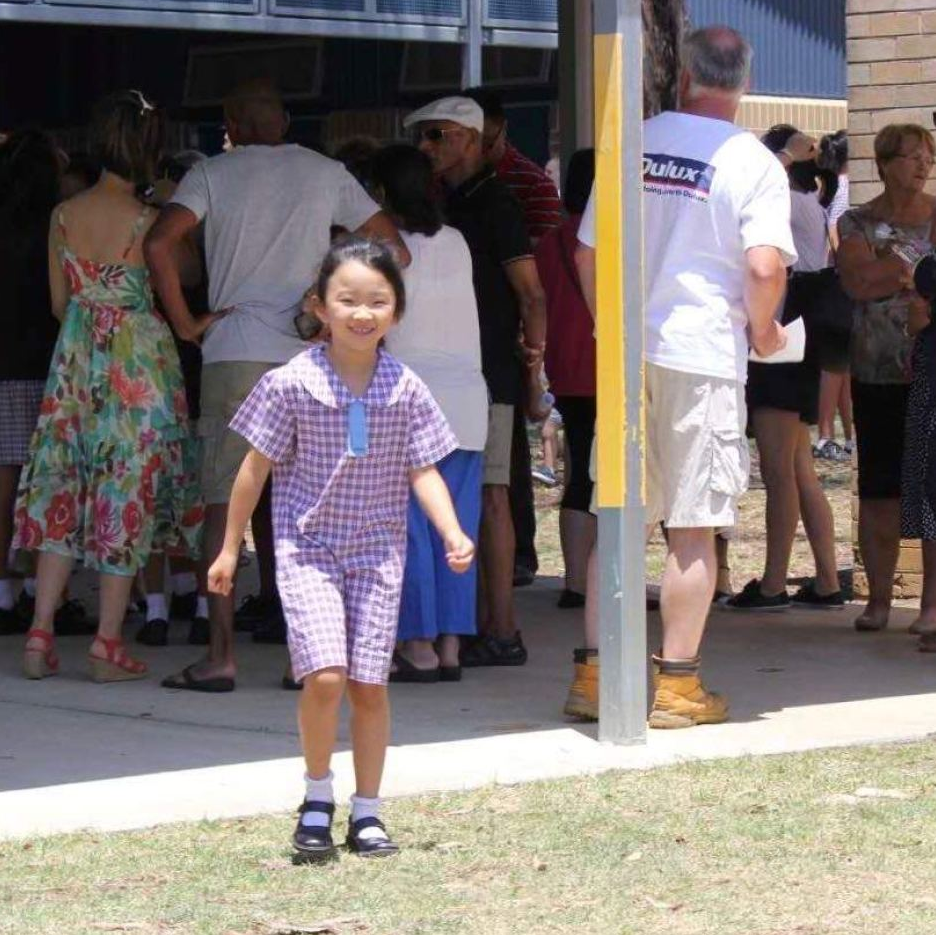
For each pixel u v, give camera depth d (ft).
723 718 36.42
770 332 34.81
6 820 29.35
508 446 42.32
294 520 26.96
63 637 46.75
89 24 65.46
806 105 106.32
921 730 35.65
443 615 40.45
